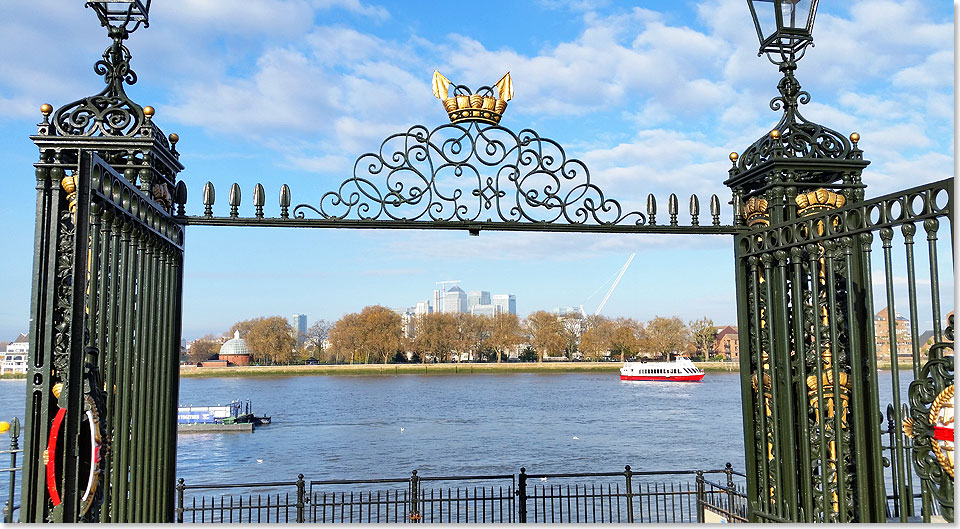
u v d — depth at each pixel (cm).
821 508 501
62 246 404
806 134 548
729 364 11175
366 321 12406
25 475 351
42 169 412
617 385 8544
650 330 12394
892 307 412
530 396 7038
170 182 521
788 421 512
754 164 568
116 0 480
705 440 3738
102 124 470
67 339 355
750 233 559
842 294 526
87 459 368
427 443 3891
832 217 468
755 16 570
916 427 388
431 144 554
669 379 8956
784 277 527
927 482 380
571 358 12812
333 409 6016
